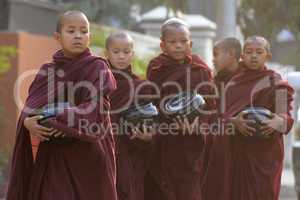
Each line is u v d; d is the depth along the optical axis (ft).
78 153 36.52
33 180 37.06
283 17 104.12
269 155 46.91
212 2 109.81
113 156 37.52
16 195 37.04
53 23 114.93
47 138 36.09
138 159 45.34
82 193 36.45
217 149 47.29
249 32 103.96
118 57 44.62
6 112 83.25
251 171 46.98
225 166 47.32
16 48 84.74
